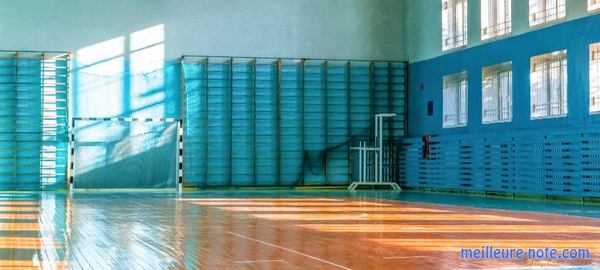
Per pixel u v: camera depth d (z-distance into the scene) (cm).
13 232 965
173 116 2411
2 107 2291
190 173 2427
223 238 894
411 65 2547
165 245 816
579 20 1756
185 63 2422
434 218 1223
